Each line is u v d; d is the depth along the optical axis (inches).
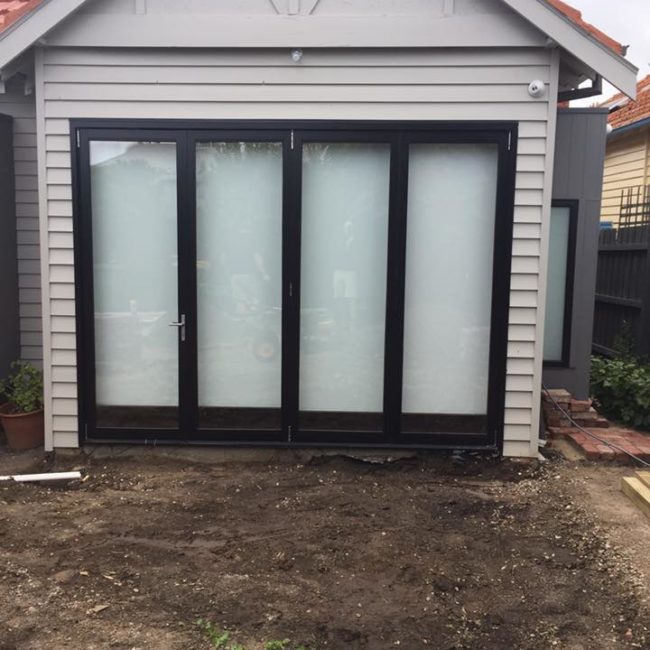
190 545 159.5
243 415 215.5
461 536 165.5
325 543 160.4
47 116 205.6
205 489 194.5
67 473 202.1
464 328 211.9
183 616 129.4
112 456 215.2
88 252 210.1
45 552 154.8
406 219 206.7
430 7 198.5
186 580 142.9
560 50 197.3
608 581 144.3
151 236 211.9
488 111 201.6
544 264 205.0
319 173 207.8
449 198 208.1
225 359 214.1
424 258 210.2
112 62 203.6
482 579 145.6
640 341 315.6
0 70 197.9
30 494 190.9
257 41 199.5
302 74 202.5
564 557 155.2
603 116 247.8
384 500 187.0
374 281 211.3
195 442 213.9
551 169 202.1
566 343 257.9
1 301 245.6
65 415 215.3
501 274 206.2
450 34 198.5
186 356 211.6
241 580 143.3
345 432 213.0
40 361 258.5
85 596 135.7
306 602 135.2
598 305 373.7
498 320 207.8
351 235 209.9
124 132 206.1
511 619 130.9
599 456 215.9
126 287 213.6
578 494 190.1
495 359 209.5
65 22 199.5
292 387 211.5
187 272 209.8
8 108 250.7
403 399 214.1
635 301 325.4
